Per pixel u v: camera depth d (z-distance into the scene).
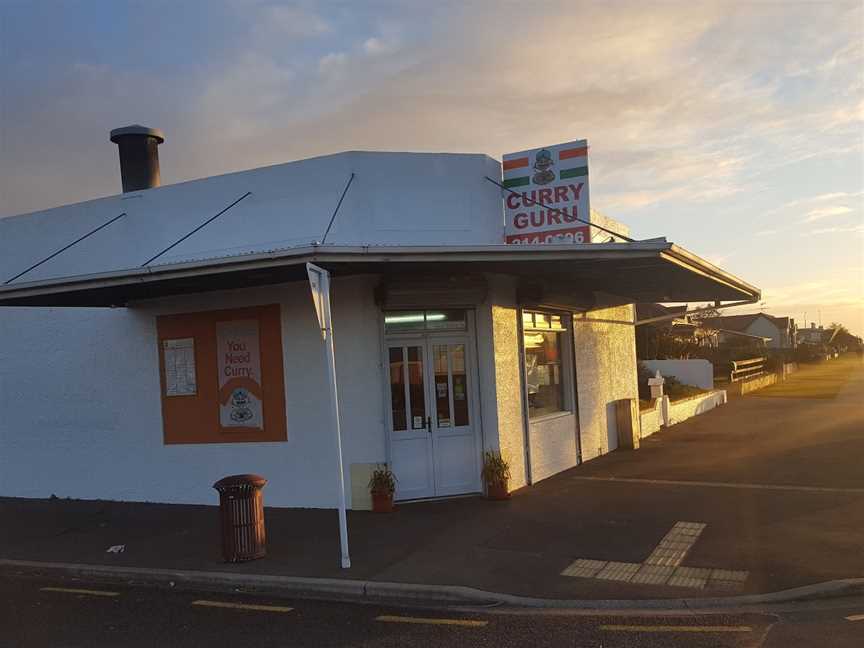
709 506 9.91
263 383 11.18
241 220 11.62
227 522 8.20
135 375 12.23
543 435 12.68
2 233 13.85
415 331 10.91
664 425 20.28
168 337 11.94
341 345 10.70
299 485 10.91
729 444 16.25
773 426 19.48
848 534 8.24
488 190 11.30
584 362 14.88
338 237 10.84
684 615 6.19
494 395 11.06
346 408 10.65
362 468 10.55
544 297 12.14
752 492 10.73
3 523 11.05
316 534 9.23
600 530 8.87
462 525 9.35
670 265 10.38
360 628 6.19
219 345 11.51
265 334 11.18
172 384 11.90
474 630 6.03
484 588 6.97
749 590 6.63
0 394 13.47
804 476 11.85
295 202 11.27
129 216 12.62
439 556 8.04
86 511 11.64
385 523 9.62
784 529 8.56
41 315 13.16
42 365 13.09
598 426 15.33
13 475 13.27
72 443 12.78
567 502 10.49
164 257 12.20
